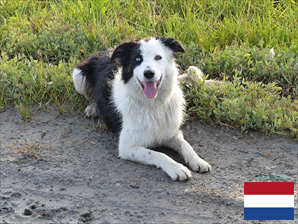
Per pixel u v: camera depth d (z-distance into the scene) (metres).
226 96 5.60
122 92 4.84
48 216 3.79
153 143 4.80
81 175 4.38
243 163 4.61
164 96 4.65
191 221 3.70
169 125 4.76
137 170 4.45
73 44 6.85
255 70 6.18
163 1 8.12
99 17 7.62
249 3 7.63
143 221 3.71
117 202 3.96
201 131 5.28
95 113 5.56
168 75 4.62
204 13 7.77
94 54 5.85
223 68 6.34
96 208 3.89
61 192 4.12
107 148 4.93
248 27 7.26
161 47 4.62
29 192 4.13
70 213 3.82
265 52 6.48
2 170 4.46
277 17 7.55
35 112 5.62
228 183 4.22
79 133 5.22
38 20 7.74
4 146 4.90
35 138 5.09
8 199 4.02
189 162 4.48
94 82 5.57
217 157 4.73
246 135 5.17
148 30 7.37
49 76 6.09
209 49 6.95
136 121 4.62
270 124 5.25
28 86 5.88
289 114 5.33
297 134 5.04
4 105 5.75
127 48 4.62
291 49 6.59
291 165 4.56
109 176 4.36
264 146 4.96
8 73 5.97
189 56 6.48
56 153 4.79
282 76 6.19
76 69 5.69
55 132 5.23
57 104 5.57
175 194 4.04
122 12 7.92
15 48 6.89
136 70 4.48
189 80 5.82
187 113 5.55
